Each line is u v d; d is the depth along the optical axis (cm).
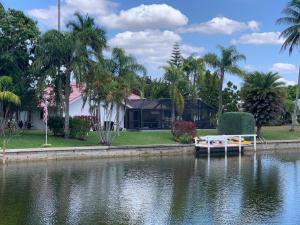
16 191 2589
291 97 9531
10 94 4062
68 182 2905
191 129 4997
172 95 5547
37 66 4428
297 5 6397
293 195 2533
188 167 3719
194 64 6294
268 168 3700
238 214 2105
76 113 5581
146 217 2045
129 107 5816
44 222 1948
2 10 4603
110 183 2895
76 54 4391
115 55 4616
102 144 4447
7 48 4562
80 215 2070
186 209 2198
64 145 4244
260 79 5678
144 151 4481
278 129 6800
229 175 3288
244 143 5044
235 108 6912
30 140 4312
